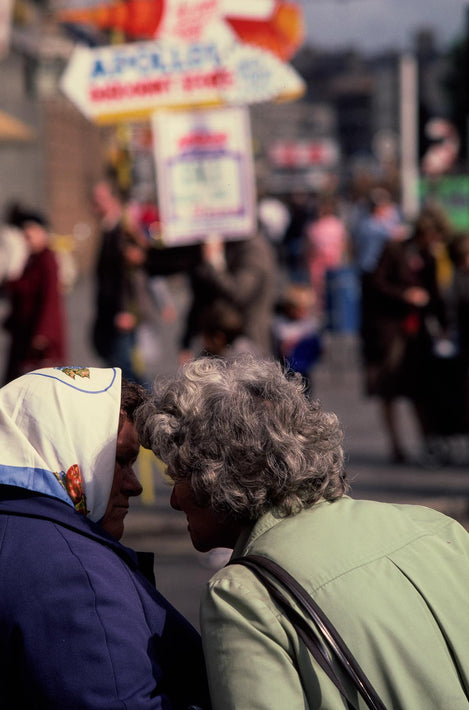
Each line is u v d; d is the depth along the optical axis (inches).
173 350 742.5
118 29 373.1
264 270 376.5
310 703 85.8
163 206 372.5
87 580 94.3
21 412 101.1
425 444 422.0
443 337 414.9
